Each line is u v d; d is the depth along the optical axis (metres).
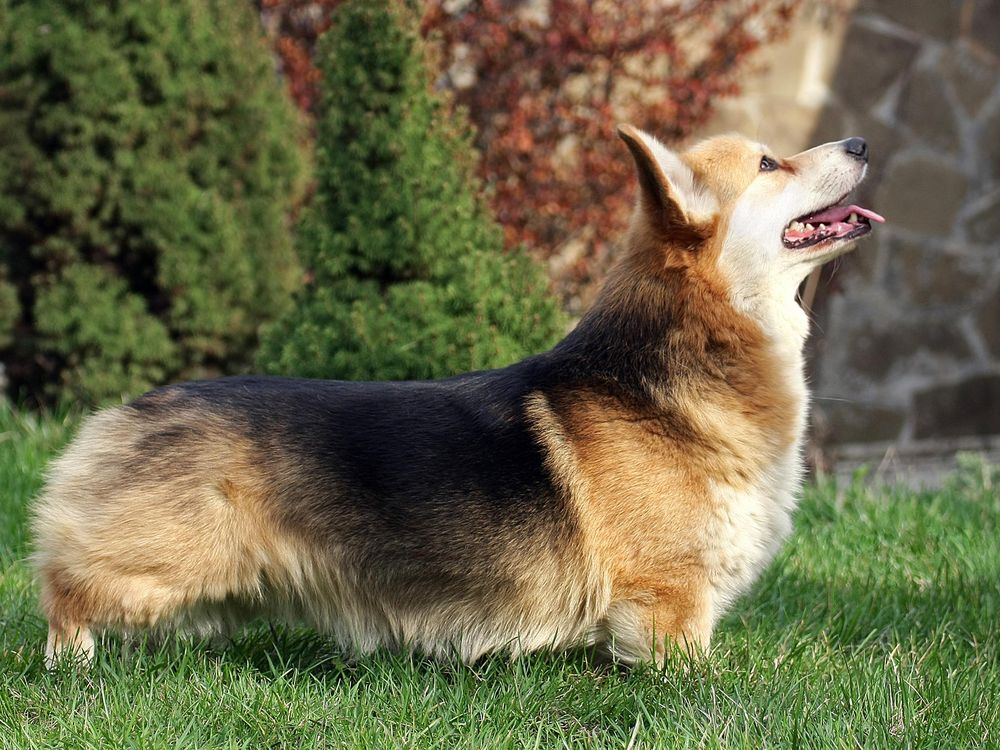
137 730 4.00
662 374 4.64
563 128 10.03
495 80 9.88
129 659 4.60
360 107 6.39
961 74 11.98
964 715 4.23
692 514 4.55
